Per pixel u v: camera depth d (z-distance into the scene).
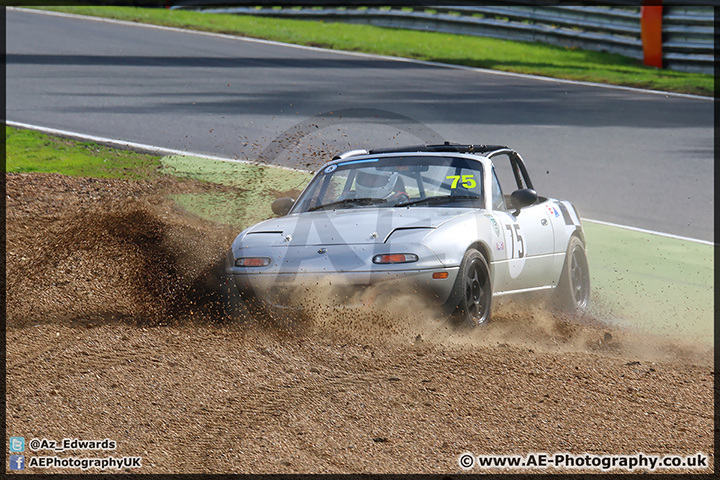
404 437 12.62
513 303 21.44
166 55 78.44
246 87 63.31
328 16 102.25
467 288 18.00
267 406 13.79
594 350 18.72
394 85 67.56
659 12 81.12
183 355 16.33
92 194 30.95
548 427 13.19
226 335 17.77
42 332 17.38
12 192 30.03
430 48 88.19
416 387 14.80
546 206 23.33
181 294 20.67
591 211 35.03
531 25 92.69
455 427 13.05
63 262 22.88
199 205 30.88
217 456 11.84
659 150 48.34
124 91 59.41
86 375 14.94
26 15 100.56
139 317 18.97
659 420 13.75
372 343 17.31
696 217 34.44
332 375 15.40
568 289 22.70
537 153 46.16
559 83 73.69
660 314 22.70
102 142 41.88
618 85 74.12
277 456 11.87
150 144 42.28
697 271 27.03
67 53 77.00
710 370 17.14
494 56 84.88
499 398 14.41
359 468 11.52
